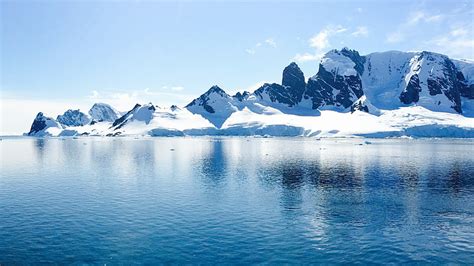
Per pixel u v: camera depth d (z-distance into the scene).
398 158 120.38
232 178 77.12
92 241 38.09
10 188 66.25
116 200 55.78
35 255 34.56
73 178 77.88
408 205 53.09
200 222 44.41
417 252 35.41
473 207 51.88
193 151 157.38
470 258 34.00
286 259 33.75
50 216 47.06
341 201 55.47
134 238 38.97
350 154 137.00
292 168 94.06
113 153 148.50
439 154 135.75
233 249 36.03
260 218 46.22
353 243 37.75
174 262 33.12
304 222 44.59
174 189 64.44
